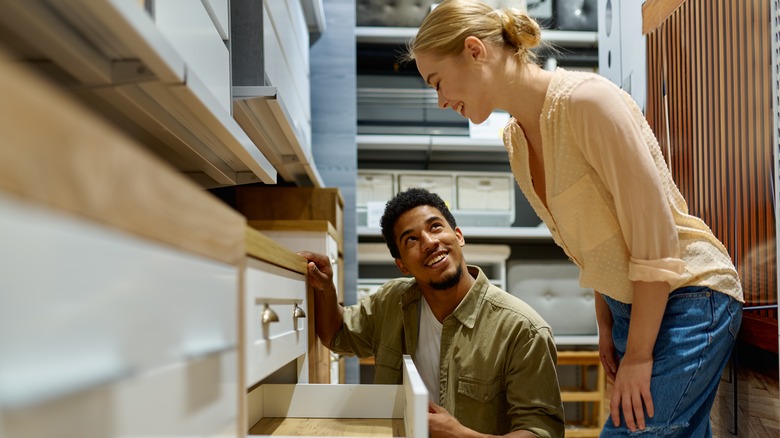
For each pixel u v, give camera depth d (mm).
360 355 1807
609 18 2311
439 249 1551
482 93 1342
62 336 355
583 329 3250
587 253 1284
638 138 1143
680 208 1313
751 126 1364
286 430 1230
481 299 1579
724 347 1255
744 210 1407
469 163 3676
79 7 574
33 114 329
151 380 470
